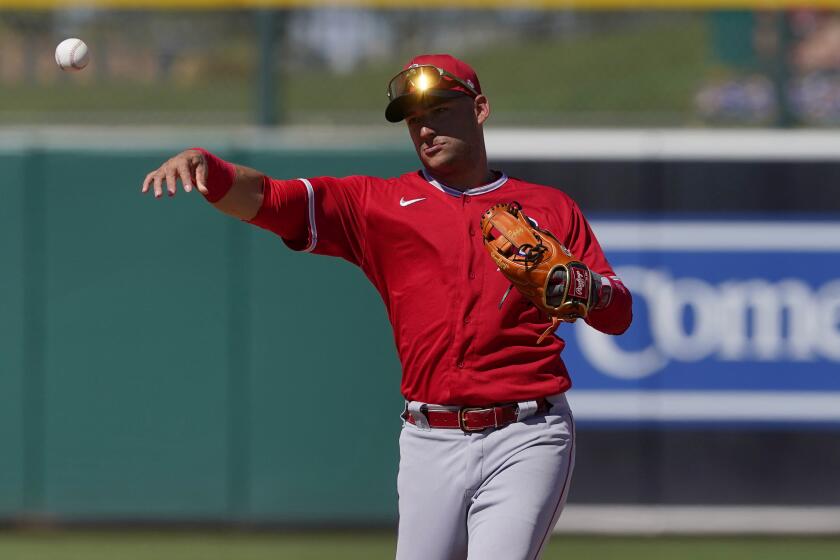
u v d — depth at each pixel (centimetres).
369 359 2136
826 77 2323
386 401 2139
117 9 2423
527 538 1042
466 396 1066
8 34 2498
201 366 2131
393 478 2145
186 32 2512
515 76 2631
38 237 2120
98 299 2123
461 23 2514
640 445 2172
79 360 2128
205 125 2411
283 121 2322
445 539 1090
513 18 2528
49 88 2512
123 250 2123
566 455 1089
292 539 2141
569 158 2159
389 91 1129
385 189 1127
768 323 2158
